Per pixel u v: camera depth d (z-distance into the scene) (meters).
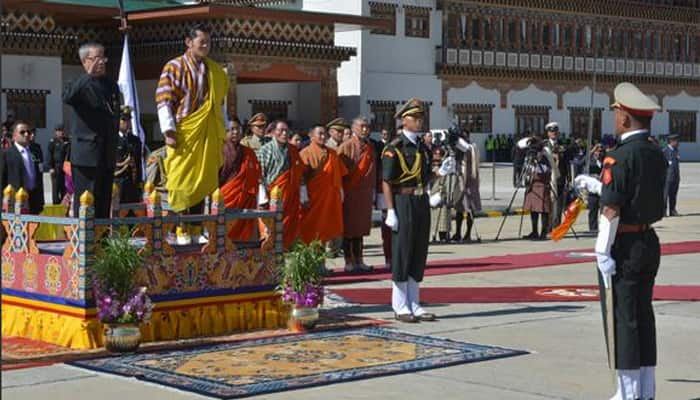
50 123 44.34
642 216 7.99
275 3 53.81
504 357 10.07
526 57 64.06
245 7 42.75
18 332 10.93
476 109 61.78
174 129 11.33
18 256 10.95
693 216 29.44
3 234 11.12
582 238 23.00
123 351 10.06
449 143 21.73
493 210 30.50
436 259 18.77
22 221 10.90
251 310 11.43
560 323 12.00
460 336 11.16
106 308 10.02
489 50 61.91
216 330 11.15
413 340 10.87
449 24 59.62
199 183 11.45
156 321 10.71
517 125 64.19
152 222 10.65
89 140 10.98
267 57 44.19
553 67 65.50
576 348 10.55
